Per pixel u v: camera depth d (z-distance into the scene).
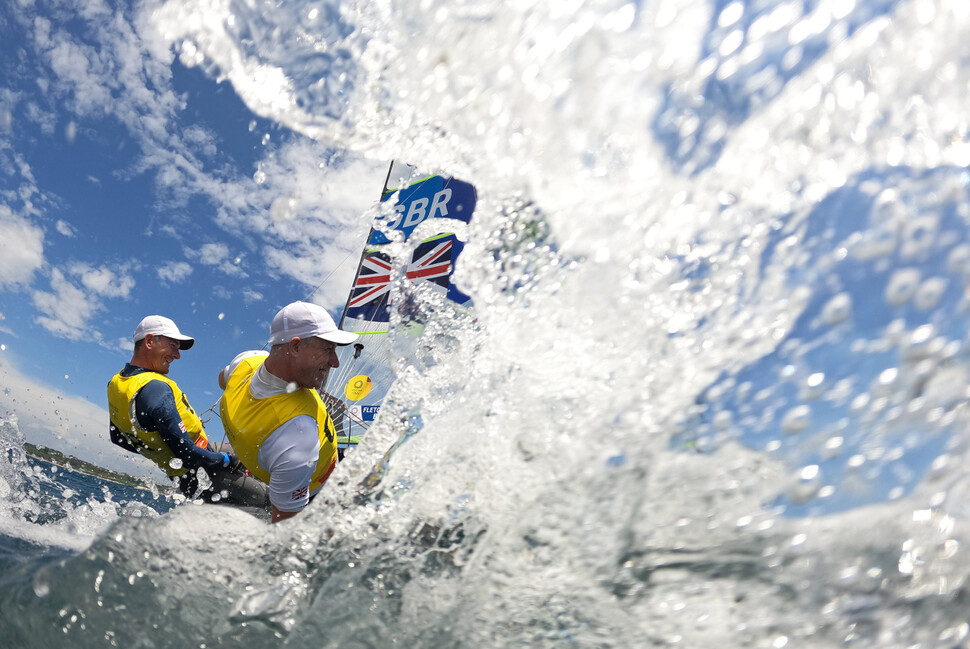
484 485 0.98
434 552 0.93
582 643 0.76
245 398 1.93
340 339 1.88
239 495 2.53
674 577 0.77
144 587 0.89
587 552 0.84
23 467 2.12
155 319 2.59
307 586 0.92
